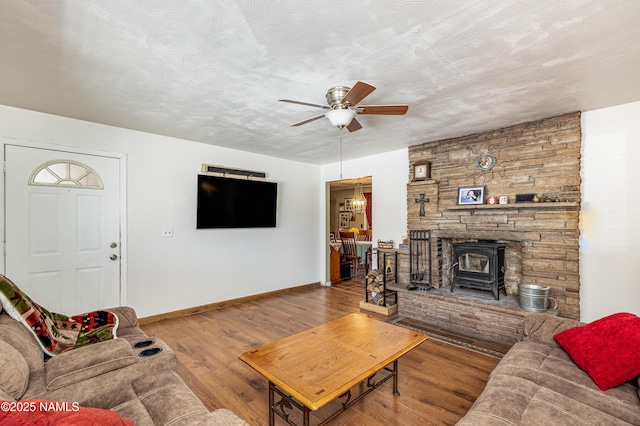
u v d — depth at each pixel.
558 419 1.30
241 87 2.44
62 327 1.97
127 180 3.64
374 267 4.93
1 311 1.66
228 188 4.48
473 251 3.53
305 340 2.15
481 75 2.24
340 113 2.24
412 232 4.25
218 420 1.20
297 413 2.04
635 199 2.78
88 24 1.64
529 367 1.76
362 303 4.34
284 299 4.89
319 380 1.62
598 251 2.96
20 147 2.99
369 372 1.72
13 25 1.64
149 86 2.43
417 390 2.27
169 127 3.53
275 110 2.95
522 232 3.34
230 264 4.59
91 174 3.41
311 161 5.58
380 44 1.83
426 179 4.11
